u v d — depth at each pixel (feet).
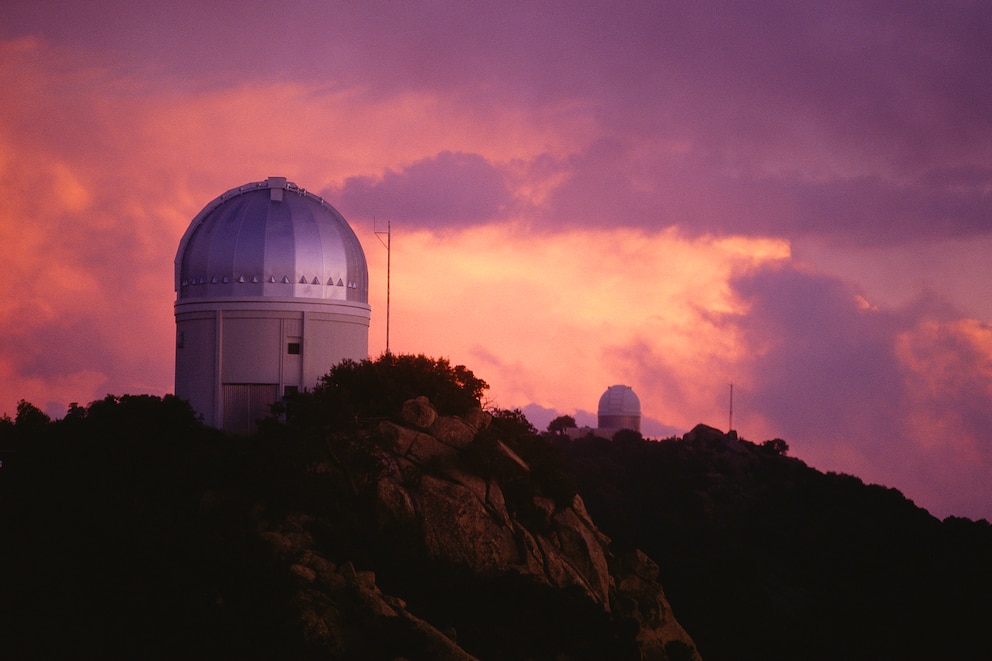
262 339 240.73
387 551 196.34
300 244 244.83
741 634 317.42
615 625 204.64
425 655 171.32
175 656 158.61
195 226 254.27
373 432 214.07
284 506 196.95
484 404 246.88
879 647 329.31
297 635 167.63
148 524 181.98
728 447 530.68
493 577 201.46
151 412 208.44
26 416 219.61
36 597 166.61
